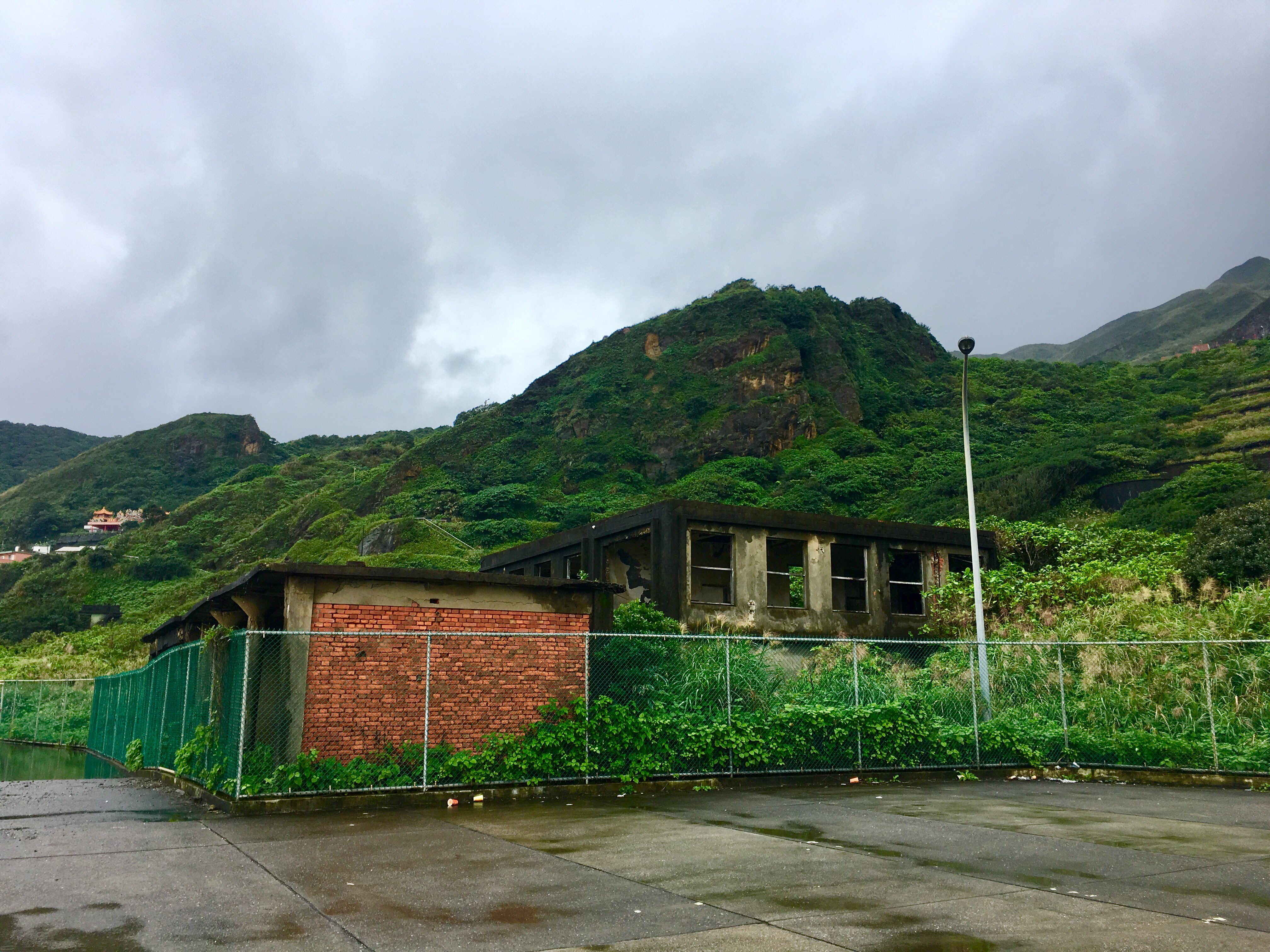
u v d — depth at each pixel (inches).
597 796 449.1
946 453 3127.5
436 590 493.7
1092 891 239.6
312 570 459.8
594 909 223.6
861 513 2839.6
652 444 3855.8
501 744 443.5
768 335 4069.9
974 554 639.1
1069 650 653.9
